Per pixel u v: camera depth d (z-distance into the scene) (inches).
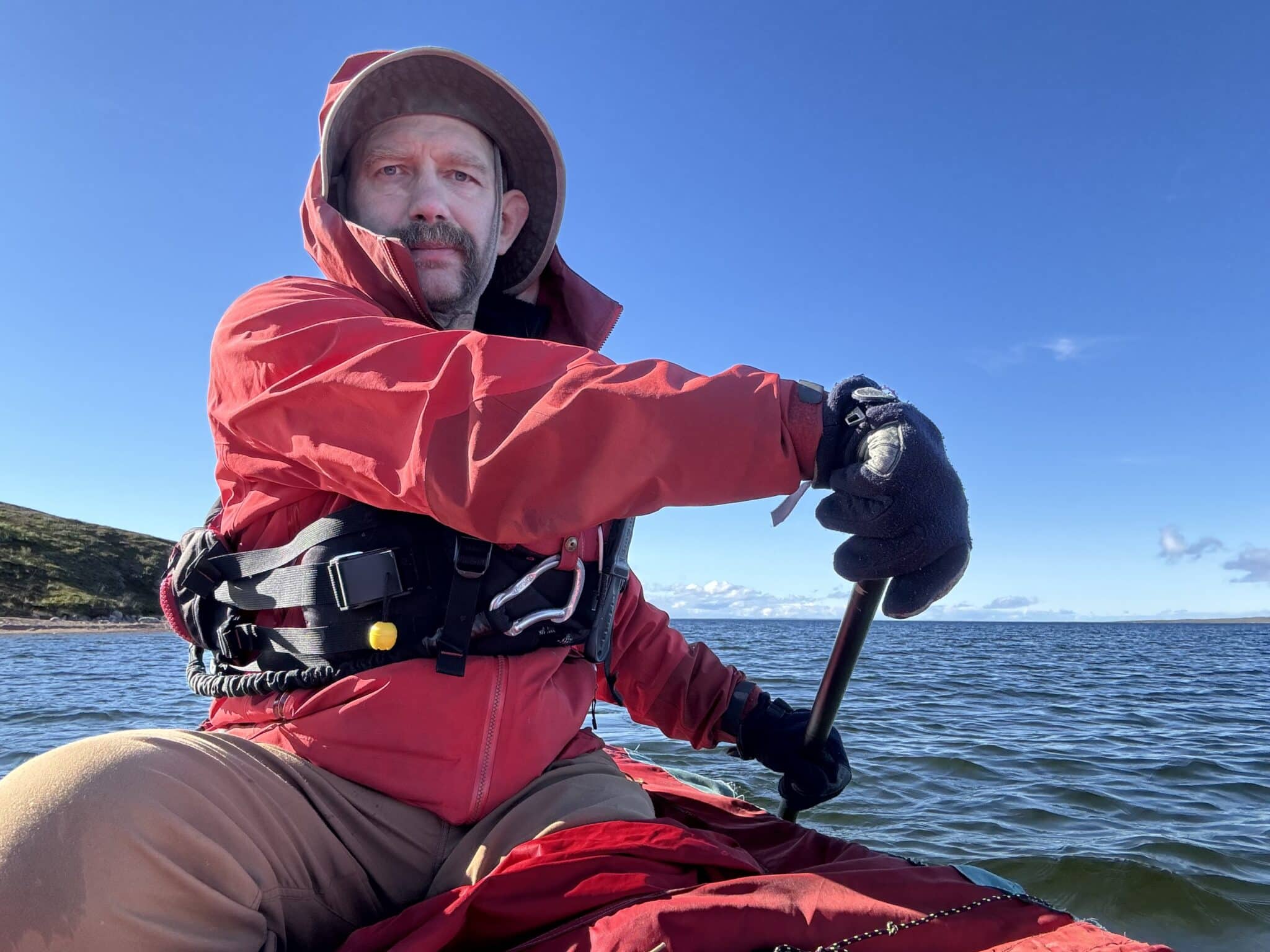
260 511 47.0
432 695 44.1
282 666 46.6
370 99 57.9
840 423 37.8
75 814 32.8
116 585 1632.6
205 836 35.8
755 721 66.5
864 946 38.8
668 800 65.8
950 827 156.6
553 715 49.0
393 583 43.9
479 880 42.0
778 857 54.8
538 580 48.2
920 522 35.7
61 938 31.1
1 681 446.3
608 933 37.4
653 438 35.9
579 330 69.7
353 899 43.9
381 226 58.9
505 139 62.5
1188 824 165.3
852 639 53.6
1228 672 753.0
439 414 37.8
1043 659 964.0
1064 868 134.9
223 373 45.9
